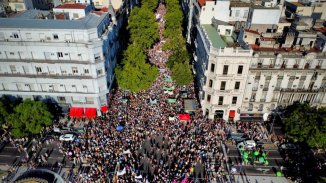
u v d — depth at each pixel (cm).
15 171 7238
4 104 7975
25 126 7781
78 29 7619
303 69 8075
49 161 7525
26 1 10125
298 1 10969
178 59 10788
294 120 7581
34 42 7775
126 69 9200
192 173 7125
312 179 6775
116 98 9738
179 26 13300
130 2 14962
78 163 7444
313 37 8312
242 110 8862
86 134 8256
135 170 7181
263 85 8369
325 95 8519
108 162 7331
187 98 9688
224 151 7869
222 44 8319
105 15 8944
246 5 9694
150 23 12044
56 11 8825
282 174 7250
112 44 9444
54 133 8356
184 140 8031
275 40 8819
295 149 7862
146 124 8612
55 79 8338
